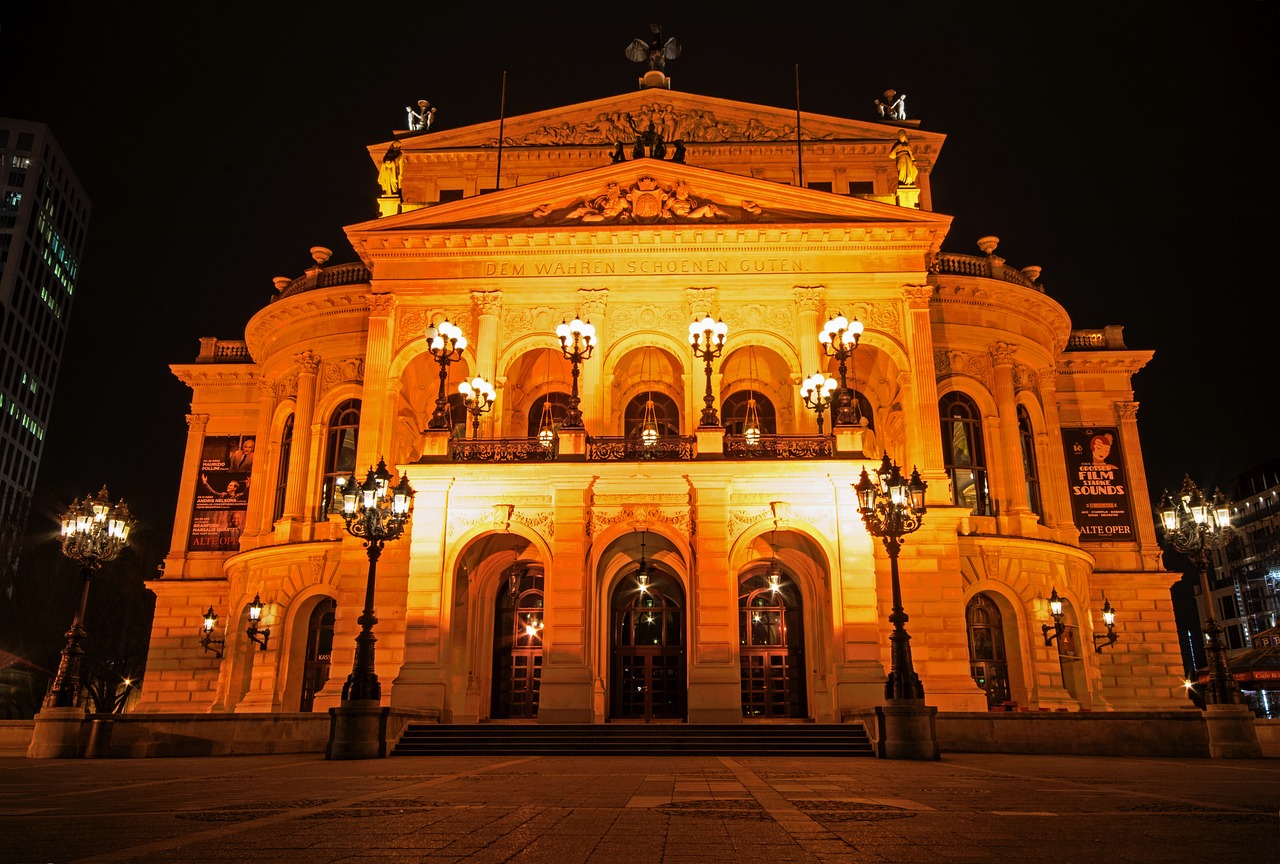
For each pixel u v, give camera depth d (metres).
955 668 32.94
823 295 37.31
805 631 36.88
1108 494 46.00
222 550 46.22
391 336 37.66
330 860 7.03
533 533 32.09
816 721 33.88
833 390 32.97
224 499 46.97
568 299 37.78
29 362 114.19
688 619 31.00
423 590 31.86
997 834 8.68
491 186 46.47
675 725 27.25
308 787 14.28
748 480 32.03
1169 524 26.50
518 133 47.06
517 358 38.34
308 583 38.78
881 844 8.00
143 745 25.42
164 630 45.19
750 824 9.39
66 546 27.09
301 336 42.69
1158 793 13.12
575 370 32.94
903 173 39.75
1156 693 43.31
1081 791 13.47
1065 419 47.25
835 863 6.98
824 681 34.50
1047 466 40.75
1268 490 99.12
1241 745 23.58
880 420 40.75
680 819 9.80
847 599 31.02
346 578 34.25
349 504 25.45
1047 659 37.00
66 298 123.81
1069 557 39.53
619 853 7.46
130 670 60.00
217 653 42.72
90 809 10.91
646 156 40.00
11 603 57.22
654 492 32.12
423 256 38.34
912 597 33.59
